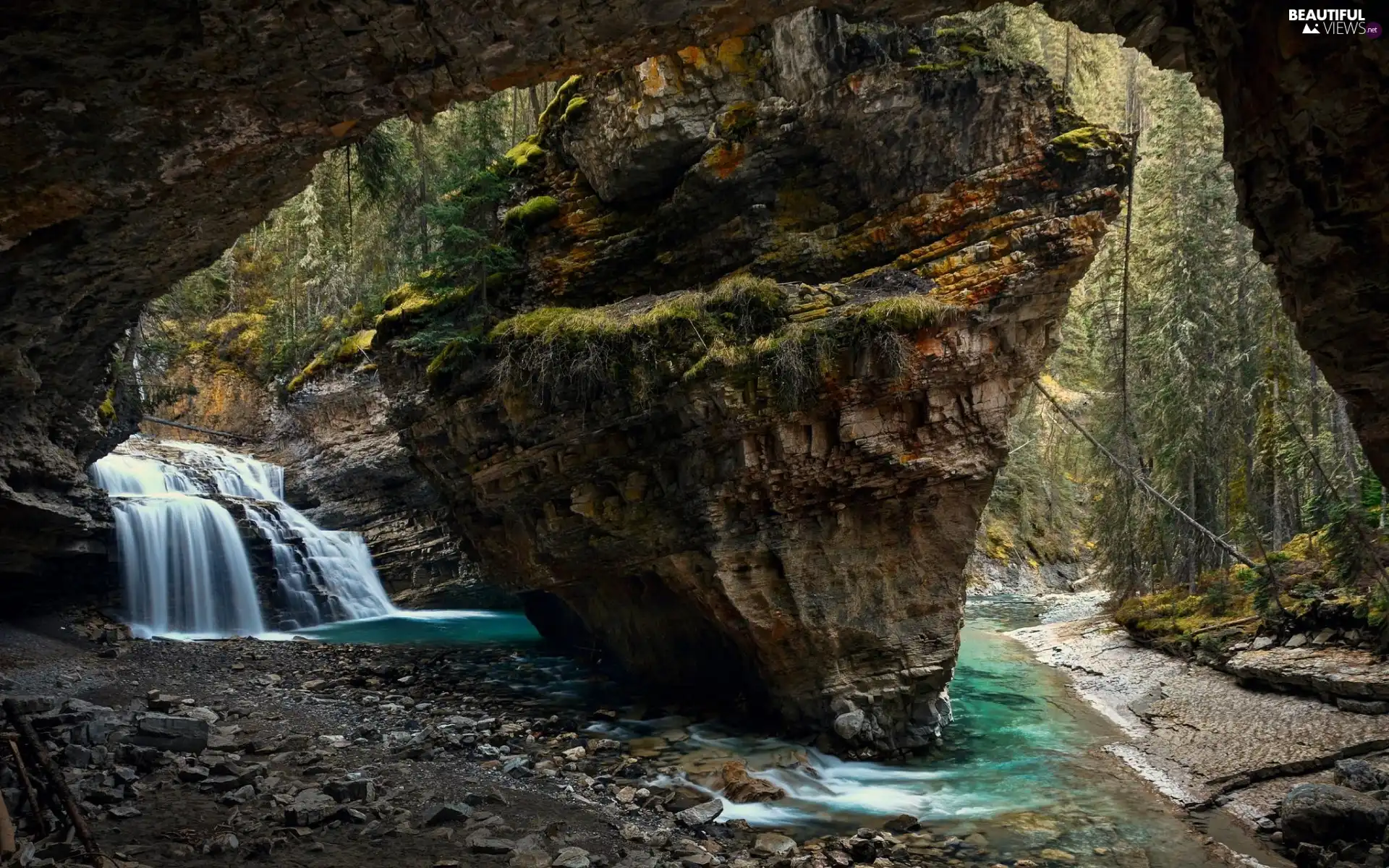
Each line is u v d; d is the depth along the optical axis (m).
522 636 24.48
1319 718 12.55
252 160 8.18
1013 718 14.83
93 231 9.48
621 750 12.41
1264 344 20.97
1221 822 10.11
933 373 11.45
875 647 12.63
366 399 29.16
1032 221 11.59
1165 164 23.39
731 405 11.38
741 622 12.61
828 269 12.90
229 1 5.45
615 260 14.68
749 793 10.62
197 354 35.12
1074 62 24.77
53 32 5.59
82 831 6.80
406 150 20.80
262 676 16.59
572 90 15.17
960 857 9.07
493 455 14.18
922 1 6.92
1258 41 5.55
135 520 22.61
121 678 15.45
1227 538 22.05
